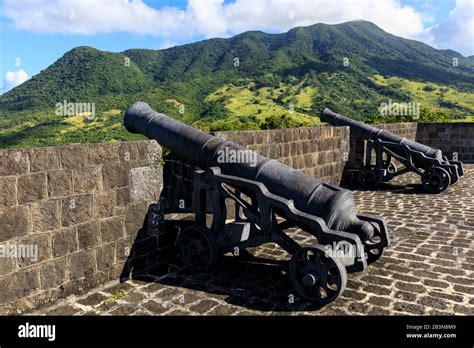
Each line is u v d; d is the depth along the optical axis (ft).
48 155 12.43
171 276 15.07
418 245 18.29
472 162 52.85
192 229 15.52
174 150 17.31
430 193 31.58
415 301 12.89
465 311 12.24
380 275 14.89
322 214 13.43
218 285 14.21
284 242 13.97
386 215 24.22
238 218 18.63
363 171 34.65
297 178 14.38
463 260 16.39
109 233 14.37
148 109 19.07
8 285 11.66
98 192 13.93
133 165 15.07
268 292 13.62
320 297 12.73
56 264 12.83
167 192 22.77
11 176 11.55
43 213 12.39
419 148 33.35
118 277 14.74
